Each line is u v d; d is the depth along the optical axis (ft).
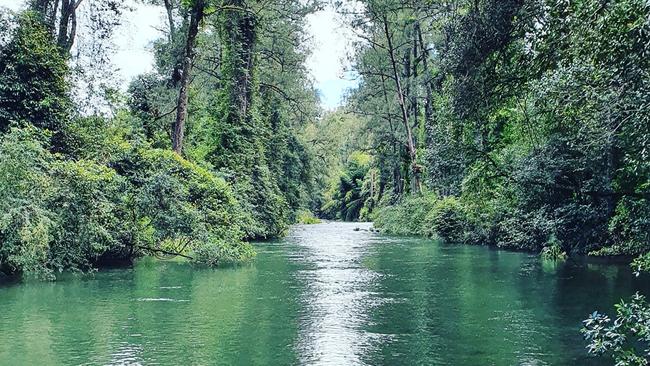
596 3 20.42
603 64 21.12
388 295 35.53
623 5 18.92
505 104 42.50
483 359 21.49
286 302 32.91
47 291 36.11
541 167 52.11
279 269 49.24
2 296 34.14
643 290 36.09
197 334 25.08
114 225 47.60
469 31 34.17
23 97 51.31
